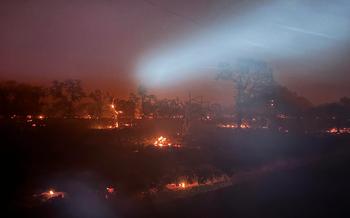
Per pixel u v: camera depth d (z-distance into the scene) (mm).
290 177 16703
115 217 10109
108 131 31078
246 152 24281
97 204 11258
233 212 10875
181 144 26969
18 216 10320
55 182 13992
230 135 33125
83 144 23922
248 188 14102
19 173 15523
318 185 15078
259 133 35250
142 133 30875
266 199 12438
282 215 10664
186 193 13000
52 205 11094
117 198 11883
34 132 28203
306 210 11219
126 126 36875
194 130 35688
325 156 24719
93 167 16703
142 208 11016
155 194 12547
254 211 10984
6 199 11906
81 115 45688
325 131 43500
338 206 11820
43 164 17281
